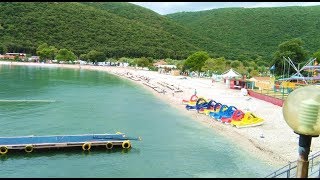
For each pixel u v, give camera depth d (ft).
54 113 179.83
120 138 120.37
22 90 272.92
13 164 100.63
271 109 189.57
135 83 378.94
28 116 169.07
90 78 424.05
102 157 108.78
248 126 147.54
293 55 375.04
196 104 194.18
